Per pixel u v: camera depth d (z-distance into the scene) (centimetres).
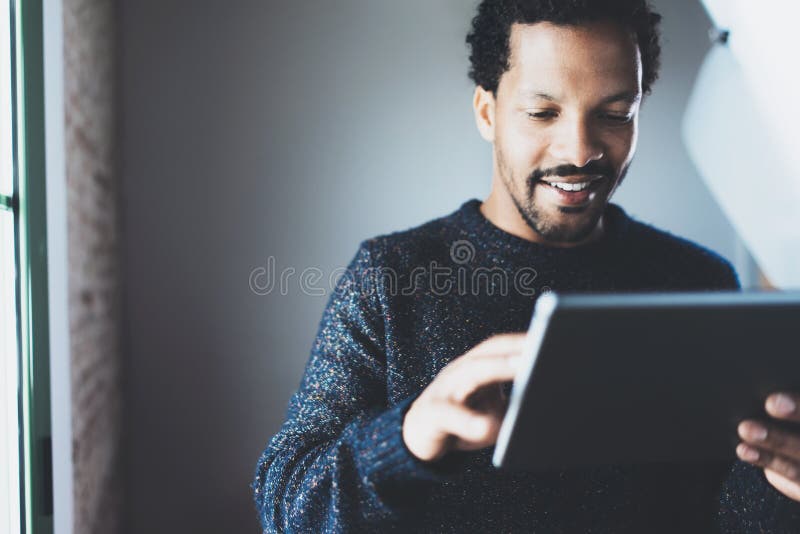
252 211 240
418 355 80
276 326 240
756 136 213
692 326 43
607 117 75
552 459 50
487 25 81
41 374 126
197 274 237
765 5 195
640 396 47
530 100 75
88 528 167
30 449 123
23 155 122
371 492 58
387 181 245
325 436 74
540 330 41
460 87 247
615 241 88
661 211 254
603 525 76
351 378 79
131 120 233
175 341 236
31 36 126
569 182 76
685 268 91
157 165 235
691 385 47
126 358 233
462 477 76
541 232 81
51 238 134
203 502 237
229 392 239
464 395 51
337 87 243
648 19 80
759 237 227
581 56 72
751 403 49
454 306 82
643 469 77
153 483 235
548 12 72
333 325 82
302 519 64
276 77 240
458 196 247
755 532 69
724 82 227
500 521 75
